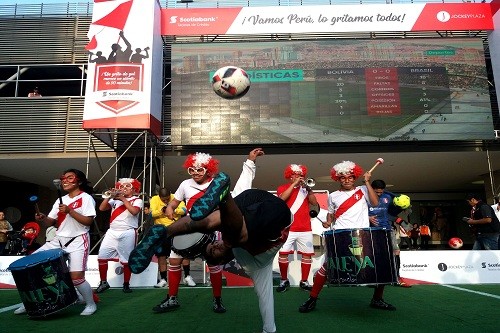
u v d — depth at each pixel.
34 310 3.60
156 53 10.02
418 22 10.96
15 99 11.74
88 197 4.13
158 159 12.06
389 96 10.59
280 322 3.51
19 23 12.29
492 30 11.02
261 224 2.28
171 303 4.11
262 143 10.54
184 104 10.62
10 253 9.66
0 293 5.62
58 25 12.31
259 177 15.32
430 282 6.39
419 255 6.48
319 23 10.98
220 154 11.70
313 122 10.55
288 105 10.61
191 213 1.81
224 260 2.75
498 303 4.40
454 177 16.06
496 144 11.71
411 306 4.23
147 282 6.36
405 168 14.12
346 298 4.75
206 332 3.20
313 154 11.85
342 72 10.72
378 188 5.56
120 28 9.57
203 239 2.56
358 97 10.61
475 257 6.51
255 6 11.07
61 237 4.02
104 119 9.12
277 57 10.80
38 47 12.16
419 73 10.67
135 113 9.18
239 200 2.39
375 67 10.73
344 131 10.51
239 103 10.63
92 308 3.99
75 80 11.90
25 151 11.49
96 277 6.47
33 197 3.86
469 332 3.12
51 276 3.64
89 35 9.54
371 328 3.28
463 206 19.66
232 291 5.59
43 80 11.88
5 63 12.06
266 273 2.91
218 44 10.82
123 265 5.70
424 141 11.39
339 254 3.51
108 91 9.23
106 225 16.42
